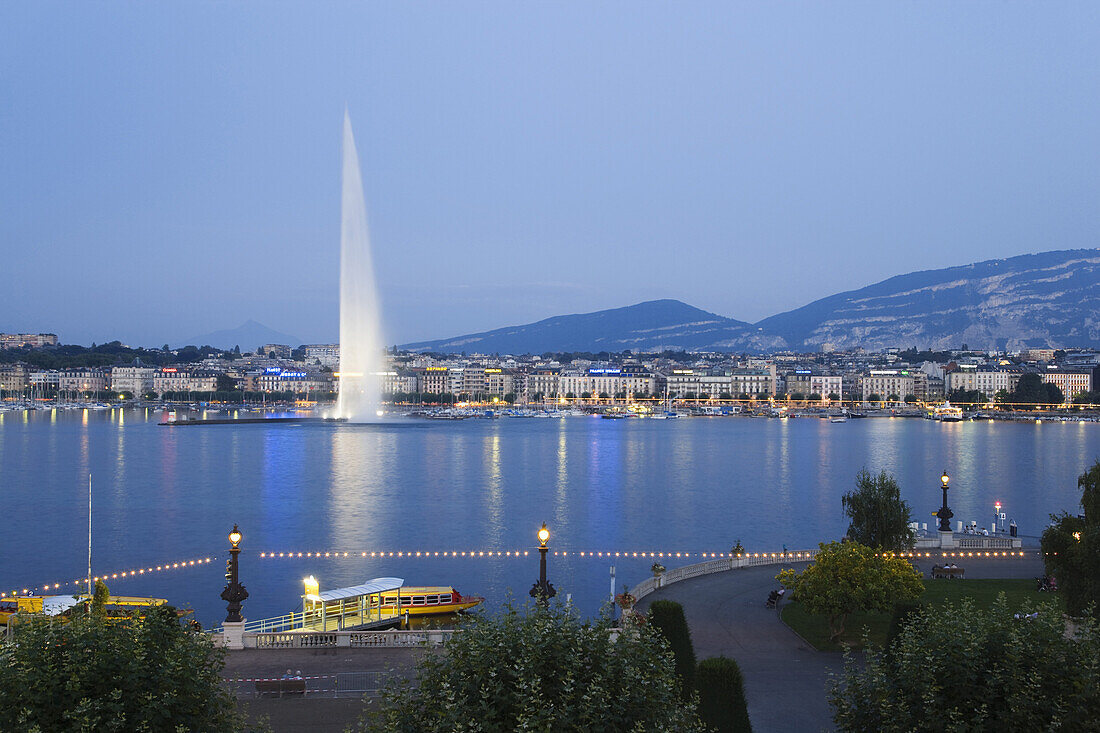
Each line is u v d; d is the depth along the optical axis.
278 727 45.22
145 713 32.19
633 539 139.25
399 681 38.78
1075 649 33.72
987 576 86.06
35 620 35.06
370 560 121.81
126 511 164.62
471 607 87.38
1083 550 58.06
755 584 81.88
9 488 195.12
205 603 99.00
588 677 31.06
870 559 65.94
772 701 51.28
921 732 32.78
